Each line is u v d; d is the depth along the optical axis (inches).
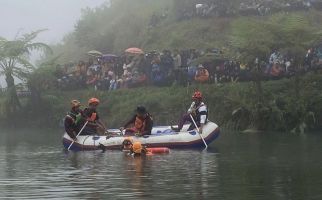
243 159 525.0
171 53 1195.9
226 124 987.9
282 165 471.8
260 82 987.3
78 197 330.3
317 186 358.0
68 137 685.3
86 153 629.0
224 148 649.0
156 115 1091.9
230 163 493.7
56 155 608.4
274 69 1013.8
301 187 354.6
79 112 695.7
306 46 983.0
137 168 465.7
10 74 1304.1
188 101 1061.1
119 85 1226.0
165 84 1172.5
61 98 1268.5
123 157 570.9
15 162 533.3
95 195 335.9
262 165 474.3
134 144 587.8
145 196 329.4
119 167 476.1
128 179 398.6
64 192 347.6
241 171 436.5
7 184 382.6
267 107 943.7
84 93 1249.4
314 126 920.9
